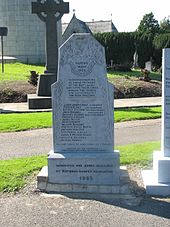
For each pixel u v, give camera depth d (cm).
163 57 653
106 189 652
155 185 643
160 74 3030
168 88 654
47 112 1561
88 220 543
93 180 660
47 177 663
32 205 596
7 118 1374
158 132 1172
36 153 905
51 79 1694
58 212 570
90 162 659
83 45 668
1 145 1003
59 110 678
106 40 4081
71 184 657
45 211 574
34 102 1650
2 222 539
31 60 3503
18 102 1972
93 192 652
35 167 742
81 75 671
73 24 3469
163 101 658
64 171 662
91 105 674
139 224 529
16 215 561
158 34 4088
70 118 678
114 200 620
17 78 2309
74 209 581
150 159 801
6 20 3491
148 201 614
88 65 670
